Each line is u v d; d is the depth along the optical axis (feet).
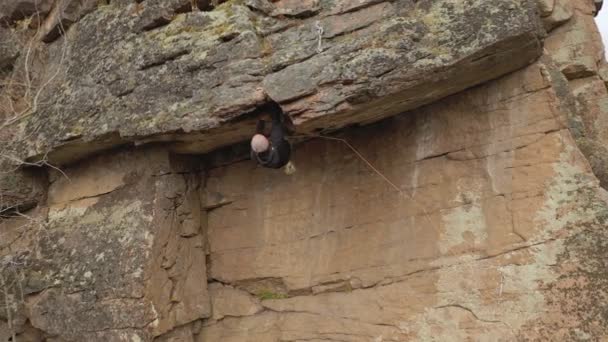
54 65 21.15
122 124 16.96
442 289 15.61
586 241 13.79
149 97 16.69
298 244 18.30
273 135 15.38
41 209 20.94
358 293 17.15
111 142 18.21
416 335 15.79
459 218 15.64
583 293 13.61
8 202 20.44
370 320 16.69
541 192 14.51
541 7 20.94
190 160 19.40
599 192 13.96
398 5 14.42
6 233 20.80
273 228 18.79
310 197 18.25
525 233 14.56
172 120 15.99
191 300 18.61
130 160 18.99
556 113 14.53
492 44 13.12
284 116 15.71
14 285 19.38
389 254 16.63
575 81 21.71
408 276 16.24
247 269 19.07
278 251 18.61
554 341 13.76
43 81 20.83
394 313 16.29
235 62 15.43
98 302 17.44
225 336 19.19
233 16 15.99
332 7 15.16
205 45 16.06
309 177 18.31
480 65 14.03
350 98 13.85
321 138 18.10
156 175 18.40
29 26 23.38
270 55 15.33
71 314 17.97
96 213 19.17
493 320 14.67
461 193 15.70
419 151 16.48
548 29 21.95
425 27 13.82
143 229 17.58
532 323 14.12
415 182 16.47
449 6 13.87
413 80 13.69
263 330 18.61
